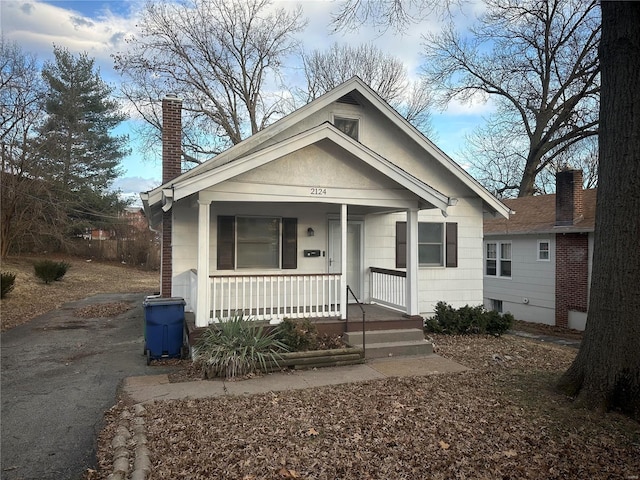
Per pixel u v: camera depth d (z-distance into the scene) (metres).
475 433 4.73
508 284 18.83
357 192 9.03
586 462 4.15
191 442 4.47
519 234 17.86
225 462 4.06
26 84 23.23
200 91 26.48
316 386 6.42
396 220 12.03
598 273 5.68
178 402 5.67
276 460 4.10
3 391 6.54
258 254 10.65
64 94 31.09
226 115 27.44
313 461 4.09
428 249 12.44
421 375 7.07
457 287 12.57
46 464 4.26
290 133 11.12
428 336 10.43
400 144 12.11
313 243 11.14
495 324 10.73
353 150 8.72
